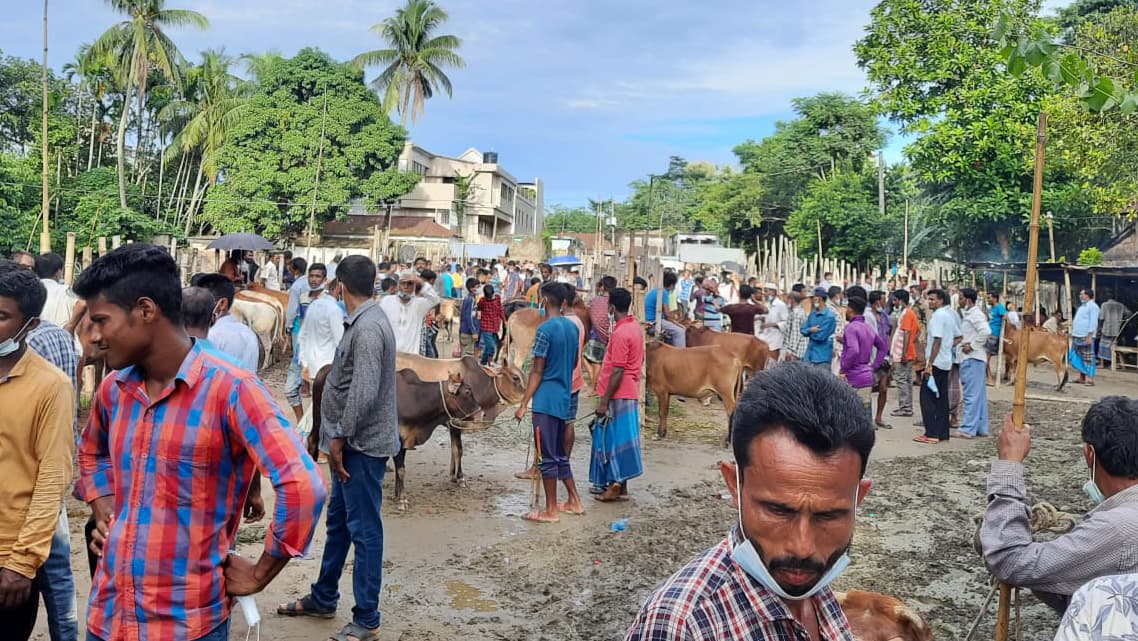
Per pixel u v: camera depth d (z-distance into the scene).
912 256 32.31
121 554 2.69
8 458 3.41
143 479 2.70
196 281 6.05
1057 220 26.33
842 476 1.53
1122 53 13.23
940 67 27.19
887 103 28.31
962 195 27.77
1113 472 3.00
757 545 1.58
